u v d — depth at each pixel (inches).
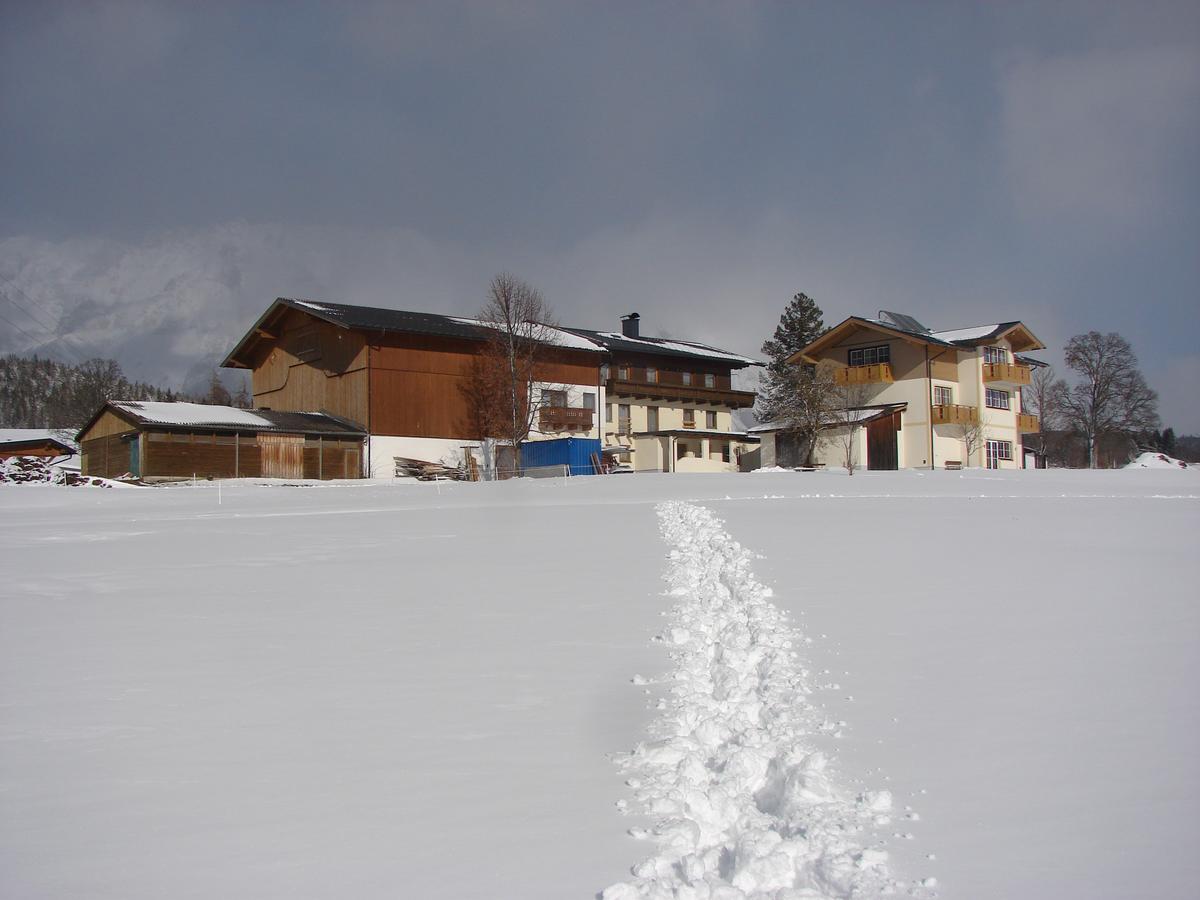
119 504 983.6
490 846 137.3
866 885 120.2
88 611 339.0
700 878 123.0
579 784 162.1
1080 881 122.0
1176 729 184.5
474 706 211.8
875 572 390.9
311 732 195.3
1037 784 157.0
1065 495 876.0
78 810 154.9
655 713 203.0
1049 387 3122.5
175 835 143.9
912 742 179.2
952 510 703.1
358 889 124.6
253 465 1649.9
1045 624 284.7
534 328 1942.7
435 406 1852.9
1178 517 633.0
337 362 1866.4
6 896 124.0
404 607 337.4
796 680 221.1
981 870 125.4
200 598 364.5
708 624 288.7
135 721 205.2
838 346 2137.1
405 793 159.8
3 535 645.9
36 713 211.8
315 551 520.7
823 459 2017.7
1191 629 274.8
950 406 1974.7
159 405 1706.4
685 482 1133.1
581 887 123.6
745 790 162.1
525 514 753.0
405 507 873.5
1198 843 132.9
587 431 2025.1
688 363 2326.5
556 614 317.1
